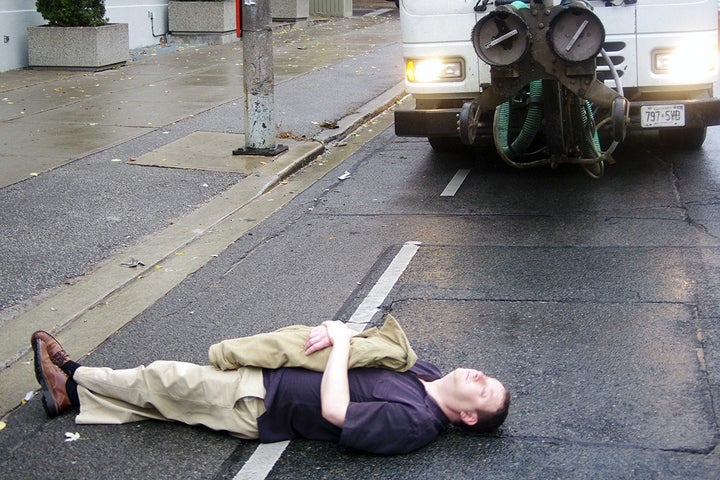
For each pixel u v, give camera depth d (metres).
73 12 15.72
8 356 5.34
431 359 5.15
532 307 5.83
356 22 26.66
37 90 13.85
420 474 4.04
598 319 5.60
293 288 6.35
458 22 8.70
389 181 9.25
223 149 10.30
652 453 4.14
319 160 10.31
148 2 19.25
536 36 7.14
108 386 4.50
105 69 15.95
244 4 9.71
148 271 6.76
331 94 14.01
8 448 4.36
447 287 6.24
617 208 7.92
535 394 4.71
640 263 6.53
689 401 4.58
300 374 4.20
